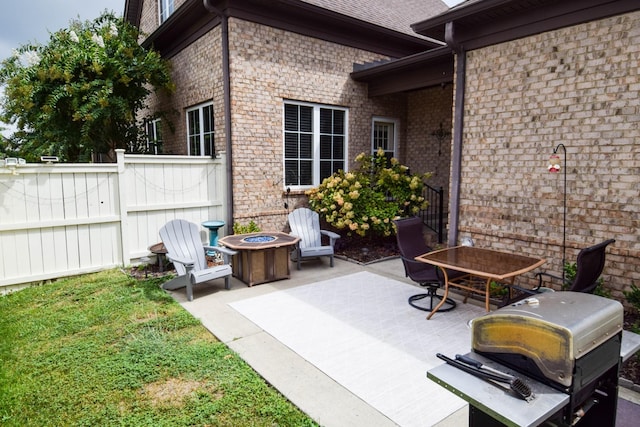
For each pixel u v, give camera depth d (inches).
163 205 237.0
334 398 104.1
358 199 273.6
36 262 201.0
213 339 139.9
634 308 147.6
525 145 175.9
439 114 330.6
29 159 347.9
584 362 60.4
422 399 103.7
